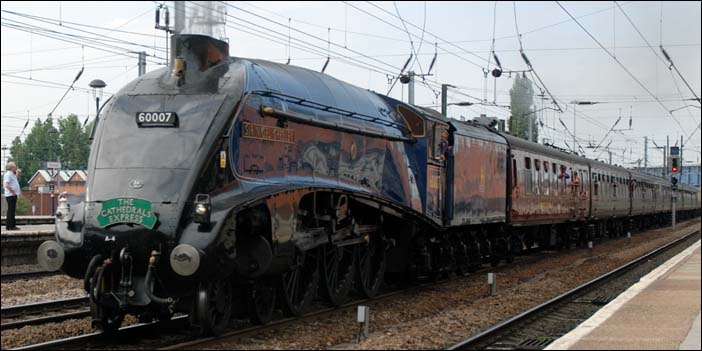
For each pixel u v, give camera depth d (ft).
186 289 34.32
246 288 38.29
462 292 56.70
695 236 139.54
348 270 47.62
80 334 39.40
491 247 76.13
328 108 45.62
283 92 41.42
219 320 36.17
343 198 45.32
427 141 57.77
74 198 36.83
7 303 49.93
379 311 45.93
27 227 77.92
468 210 65.62
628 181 142.00
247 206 35.35
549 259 88.38
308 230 41.50
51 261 34.71
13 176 68.33
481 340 37.14
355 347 34.12
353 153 48.21
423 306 48.98
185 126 35.88
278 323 39.40
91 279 33.81
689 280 53.01
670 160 145.79
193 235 33.32
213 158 35.37
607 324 35.55
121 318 36.73
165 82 37.68
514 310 48.73
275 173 39.70
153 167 34.88
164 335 37.81
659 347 30.40
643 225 170.30
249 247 36.50
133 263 34.04
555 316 47.52
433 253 60.95
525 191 82.07
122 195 34.40
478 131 70.28
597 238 128.16
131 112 36.78
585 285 59.36
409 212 53.57
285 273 40.47
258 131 38.40
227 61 39.17
